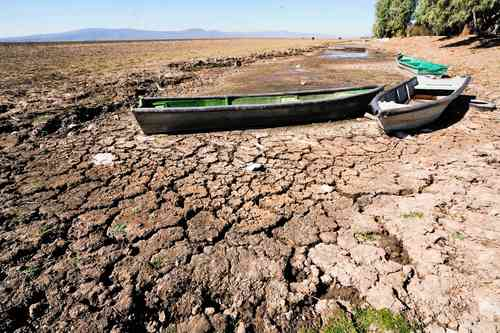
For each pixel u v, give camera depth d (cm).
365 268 327
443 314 271
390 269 323
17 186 512
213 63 2217
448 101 723
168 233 392
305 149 652
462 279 304
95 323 273
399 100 874
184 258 349
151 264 341
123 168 579
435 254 337
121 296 300
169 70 1828
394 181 498
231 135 754
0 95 1093
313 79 1583
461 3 1845
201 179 532
